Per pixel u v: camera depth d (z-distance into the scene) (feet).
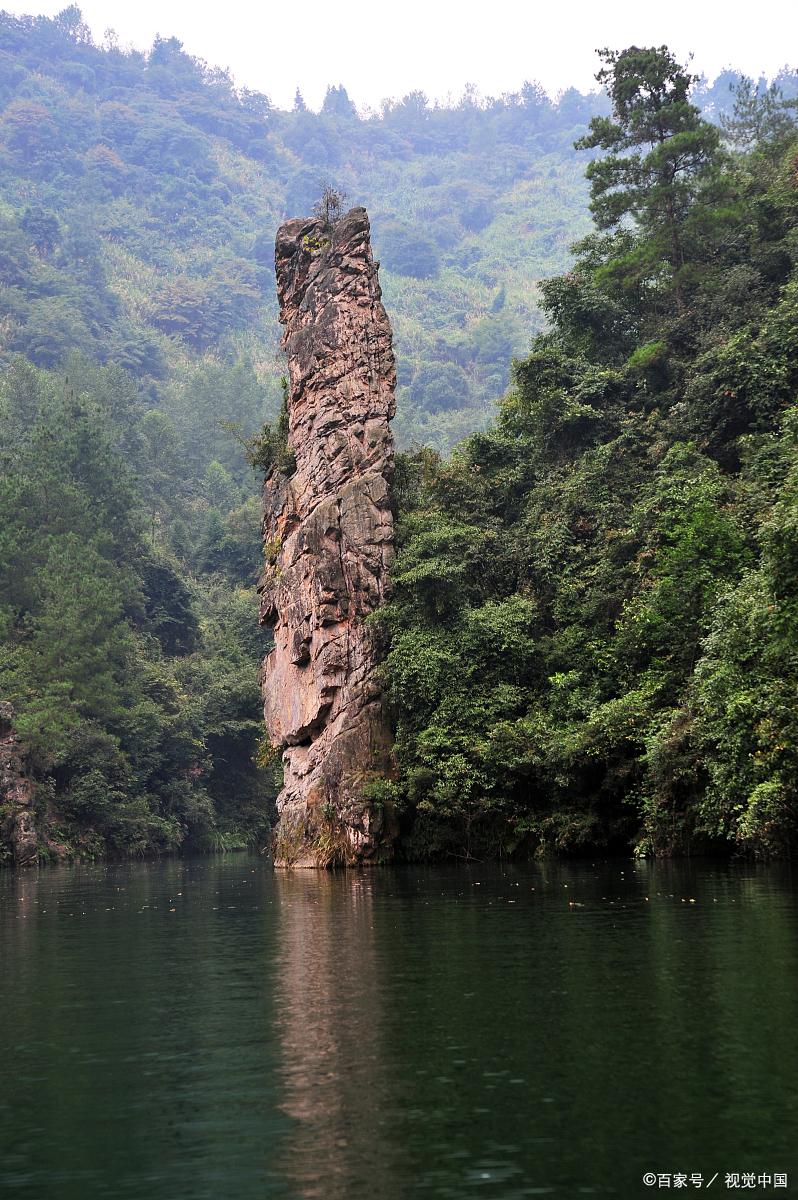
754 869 84.58
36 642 233.14
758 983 37.01
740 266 148.87
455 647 120.06
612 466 133.39
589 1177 21.18
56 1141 24.52
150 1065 30.63
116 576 276.82
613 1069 27.73
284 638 136.98
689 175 164.76
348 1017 35.35
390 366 137.39
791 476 81.51
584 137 168.45
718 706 85.30
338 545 128.36
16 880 137.49
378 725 122.93
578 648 120.67
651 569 114.73
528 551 131.64
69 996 41.86
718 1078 26.61
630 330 163.53
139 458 432.25
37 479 266.98
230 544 397.80
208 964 48.62
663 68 163.84
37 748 218.59
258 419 537.24
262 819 306.96
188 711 274.57
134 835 238.68
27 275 587.68
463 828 118.73
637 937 48.93
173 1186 21.63
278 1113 25.77
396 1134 23.94
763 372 126.21
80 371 452.35
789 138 192.13
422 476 142.92
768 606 78.28
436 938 52.60
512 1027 32.68
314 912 69.72
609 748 108.37
